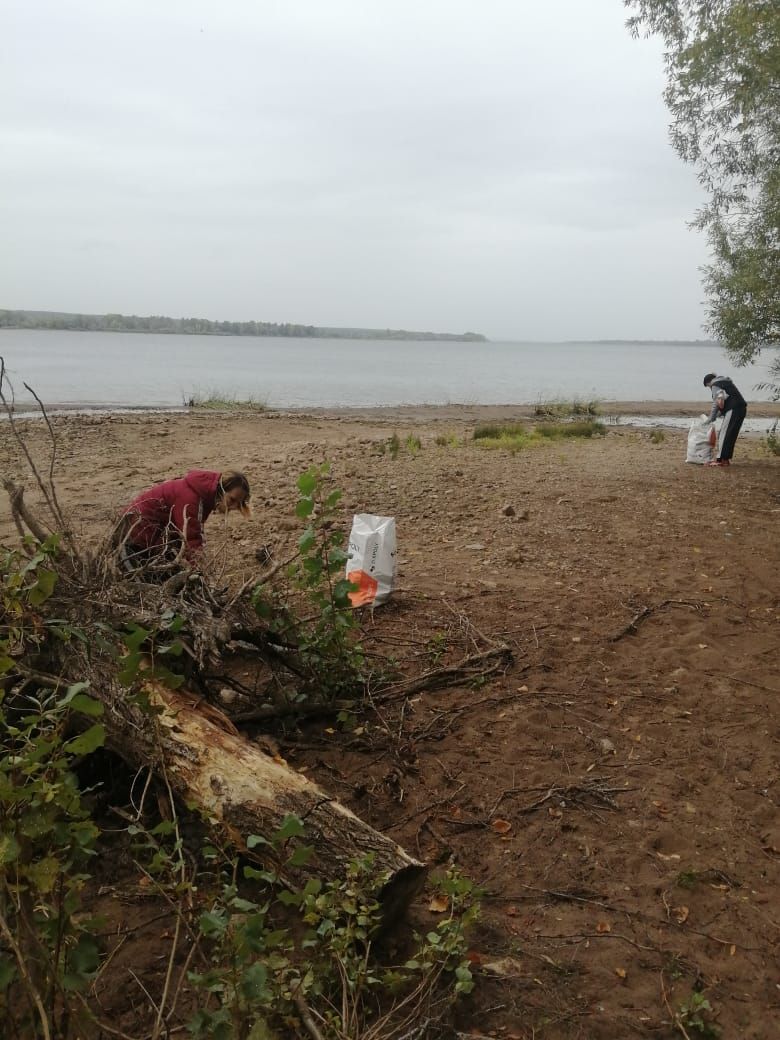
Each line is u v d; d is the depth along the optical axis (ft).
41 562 12.47
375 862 10.07
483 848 12.44
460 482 39.14
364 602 20.98
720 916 11.25
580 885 11.71
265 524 29.66
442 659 18.52
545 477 41.60
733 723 16.31
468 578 24.11
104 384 133.49
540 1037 9.23
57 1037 7.38
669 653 19.30
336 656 16.11
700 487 39.88
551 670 18.24
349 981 8.85
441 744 15.16
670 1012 9.62
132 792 12.44
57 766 7.90
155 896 10.94
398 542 28.19
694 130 43.09
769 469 46.21
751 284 41.81
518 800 13.64
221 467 43.96
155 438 56.75
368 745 14.92
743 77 39.63
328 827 10.48
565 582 24.17
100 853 11.46
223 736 11.78
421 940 10.16
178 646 11.57
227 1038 7.58
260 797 10.75
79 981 7.41
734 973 10.28
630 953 10.48
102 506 33.27
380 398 127.65
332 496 15.94
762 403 133.39
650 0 41.86
